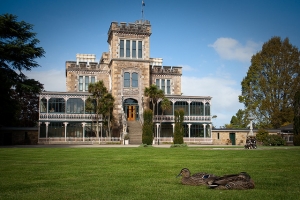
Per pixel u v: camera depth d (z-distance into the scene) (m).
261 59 61.69
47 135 50.88
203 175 9.60
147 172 12.38
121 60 55.81
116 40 56.09
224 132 57.16
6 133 49.97
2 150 27.88
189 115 56.47
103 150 28.12
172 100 56.06
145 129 47.12
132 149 30.22
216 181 8.93
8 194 8.39
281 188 8.98
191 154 22.47
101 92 51.00
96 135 53.03
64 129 52.12
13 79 42.97
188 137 55.91
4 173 12.27
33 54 43.22
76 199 7.77
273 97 59.62
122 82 55.53
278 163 15.51
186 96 56.50
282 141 43.72
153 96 52.25
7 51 41.56
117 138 51.94
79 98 52.75
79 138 51.72
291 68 59.91
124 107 55.69
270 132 54.41
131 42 56.81
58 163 15.95
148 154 22.62
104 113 50.56
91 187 9.27
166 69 62.34
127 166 14.47
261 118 59.91
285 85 58.97
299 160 17.23
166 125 56.47
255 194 8.09
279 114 57.75
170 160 17.50
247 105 62.28
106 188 9.09
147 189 8.89
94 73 60.44
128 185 9.55
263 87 59.66
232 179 8.98
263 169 13.18
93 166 14.53
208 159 18.08
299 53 60.16
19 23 43.19
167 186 9.31
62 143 50.91
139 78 56.34
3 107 42.16
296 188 8.99
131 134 51.91
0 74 40.38
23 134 50.62
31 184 9.84
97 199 7.74
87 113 52.81
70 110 52.22
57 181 10.36
